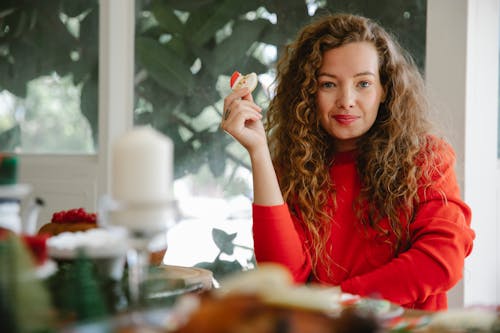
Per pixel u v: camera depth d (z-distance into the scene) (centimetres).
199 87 248
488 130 199
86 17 268
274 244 133
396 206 138
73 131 273
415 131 145
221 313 62
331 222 143
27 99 284
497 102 202
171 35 253
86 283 77
